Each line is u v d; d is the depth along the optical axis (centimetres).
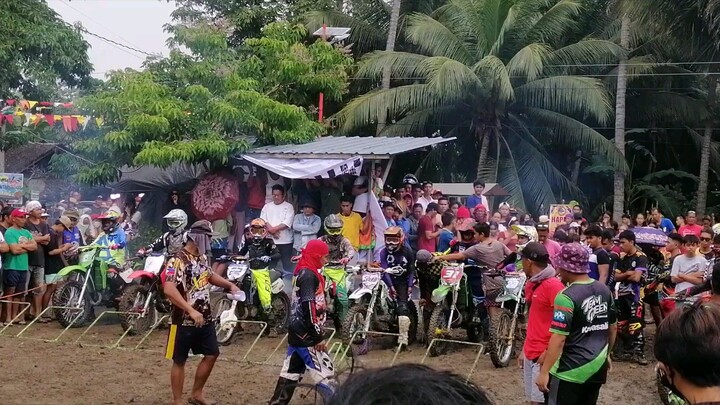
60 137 2111
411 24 2695
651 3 1805
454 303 1103
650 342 1288
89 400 833
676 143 3056
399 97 2520
